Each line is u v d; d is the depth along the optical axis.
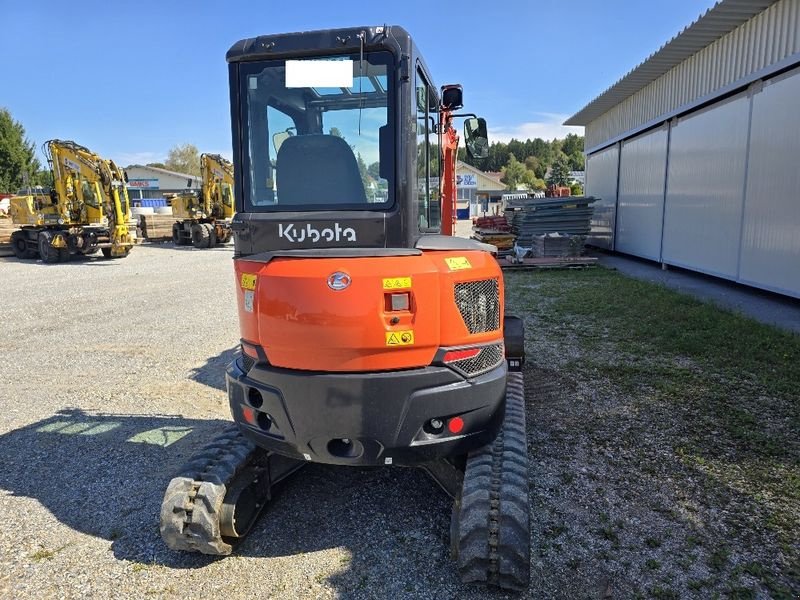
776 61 8.98
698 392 5.30
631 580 2.85
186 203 25.12
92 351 7.52
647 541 3.15
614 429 4.60
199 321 9.27
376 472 4.04
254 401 3.02
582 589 2.79
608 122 17.47
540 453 4.21
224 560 3.11
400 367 2.76
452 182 5.07
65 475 4.13
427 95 3.56
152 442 4.68
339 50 2.98
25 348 7.71
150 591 2.87
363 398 2.72
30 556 3.17
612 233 17.03
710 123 11.05
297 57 3.04
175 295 11.80
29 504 3.73
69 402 5.65
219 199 24.30
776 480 3.75
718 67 10.78
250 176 3.17
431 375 2.77
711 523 3.30
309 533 3.34
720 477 3.80
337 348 2.71
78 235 18.67
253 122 3.16
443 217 5.05
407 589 2.84
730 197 10.36
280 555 3.14
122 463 4.30
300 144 3.09
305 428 2.81
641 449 4.24
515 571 2.61
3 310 10.38
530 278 12.46
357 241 2.98
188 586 2.90
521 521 2.66
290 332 2.76
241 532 3.14
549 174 89.06
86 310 10.29
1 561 3.12
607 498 3.59
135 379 6.35
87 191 18.36
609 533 3.22
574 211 14.56
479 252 3.12
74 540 3.32
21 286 13.43
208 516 2.91
